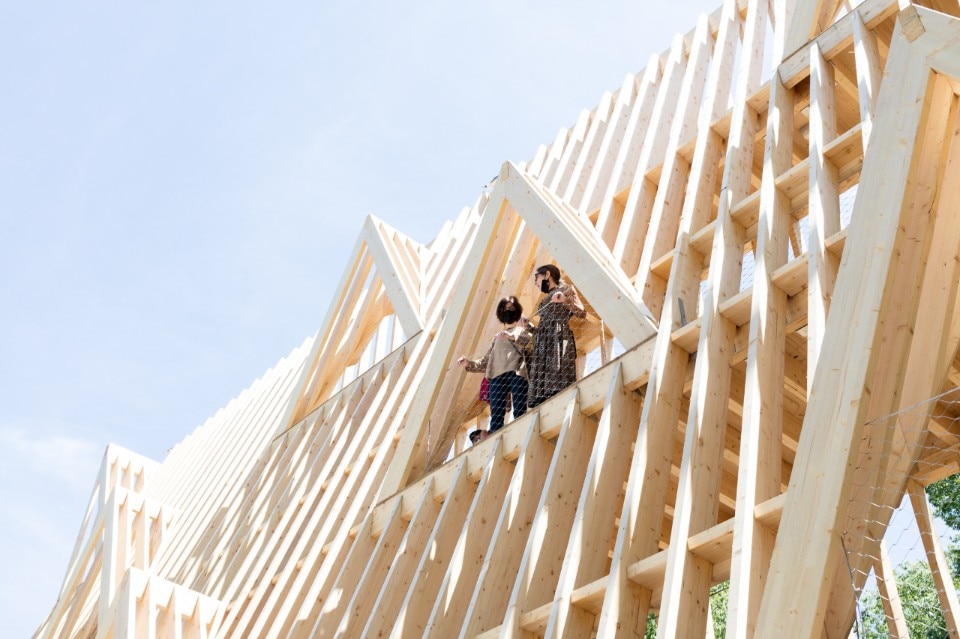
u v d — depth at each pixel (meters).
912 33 4.67
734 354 5.21
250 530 8.31
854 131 5.48
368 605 6.16
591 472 5.01
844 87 6.59
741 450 4.34
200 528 9.39
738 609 3.76
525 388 6.63
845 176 5.64
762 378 4.65
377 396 8.29
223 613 7.19
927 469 5.26
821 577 3.60
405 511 6.58
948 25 4.54
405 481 6.95
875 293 4.12
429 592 5.70
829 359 4.13
